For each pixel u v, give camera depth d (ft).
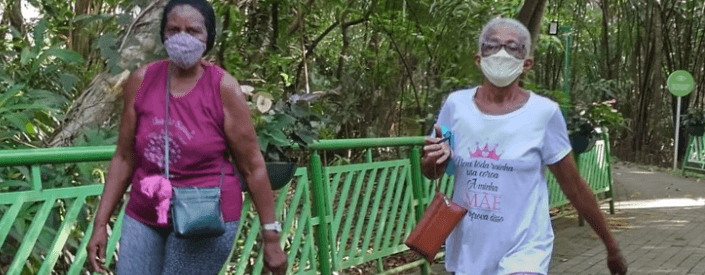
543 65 84.84
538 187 10.66
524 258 10.42
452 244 11.09
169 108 9.42
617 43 96.32
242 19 22.12
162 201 9.24
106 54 16.29
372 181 18.84
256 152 9.91
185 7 9.34
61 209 12.85
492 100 10.80
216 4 21.40
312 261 17.03
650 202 43.50
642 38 91.97
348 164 18.65
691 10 85.71
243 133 9.68
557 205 33.09
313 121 15.99
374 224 19.56
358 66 36.17
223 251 9.84
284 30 26.96
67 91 17.20
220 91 9.48
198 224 9.30
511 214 10.53
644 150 86.33
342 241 17.95
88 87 16.48
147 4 16.70
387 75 35.60
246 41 24.29
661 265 24.26
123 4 18.49
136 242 9.66
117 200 9.96
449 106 11.14
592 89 45.37
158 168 9.44
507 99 10.73
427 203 21.25
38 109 15.28
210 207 9.39
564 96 31.60
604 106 35.65
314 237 17.35
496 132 10.60
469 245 10.77
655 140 83.97
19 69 18.04
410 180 20.49
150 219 9.66
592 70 98.02
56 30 23.52
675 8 86.38
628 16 91.76
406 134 35.06
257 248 17.46
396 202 19.97
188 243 9.67
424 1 32.17
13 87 14.43
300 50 30.76
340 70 35.01
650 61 87.25
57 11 23.63
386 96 36.50
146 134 9.43
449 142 11.00
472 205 10.74
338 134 35.86
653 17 86.17
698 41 88.07
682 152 83.66
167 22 9.37
